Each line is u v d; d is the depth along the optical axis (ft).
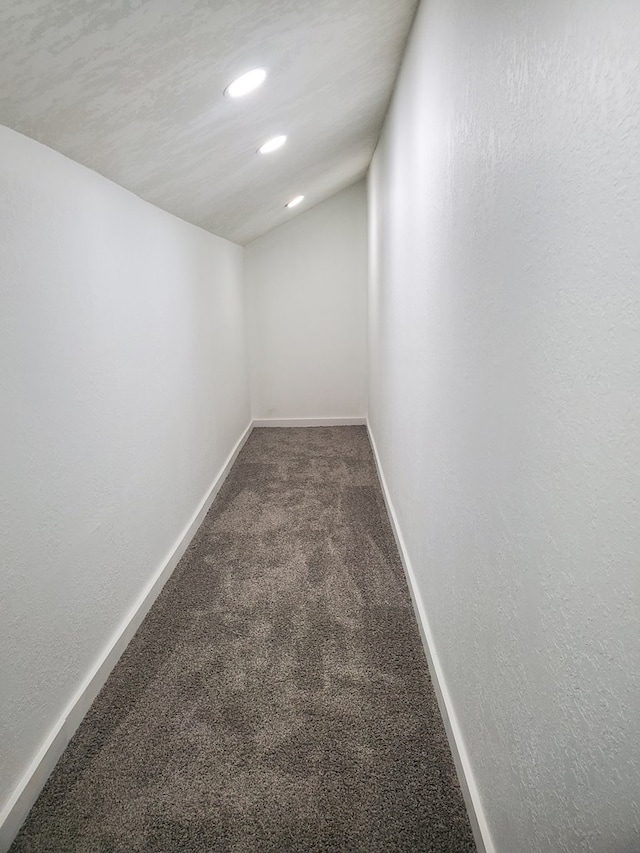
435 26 4.53
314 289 14.93
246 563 7.89
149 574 6.88
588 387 1.99
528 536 2.67
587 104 1.92
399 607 6.68
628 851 1.82
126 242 6.12
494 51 2.96
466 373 3.81
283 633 6.20
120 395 5.93
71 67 3.22
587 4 1.90
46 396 4.37
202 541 8.64
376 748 4.56
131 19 2.98
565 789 2.32
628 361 1.71
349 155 10.36
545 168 2.32
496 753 3.33
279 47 4.34
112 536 5.73
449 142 4.10
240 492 10.74
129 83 3.75
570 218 2.10
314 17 4.15
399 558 7.94
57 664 4.58
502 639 3.16
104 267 5.51
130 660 5.76
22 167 4.01
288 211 13.02
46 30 2.75
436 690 5.10
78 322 4.93
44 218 4.33
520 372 2.72
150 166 5.74
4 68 2.98
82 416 5.01
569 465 2.18
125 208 6.09
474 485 3.67
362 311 15.07
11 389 3.89
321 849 3.74
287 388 15.74
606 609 1.92
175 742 4.66
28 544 4.12
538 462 2.51
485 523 3.43
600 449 1.92
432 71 4.70
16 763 3.99
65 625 4.72
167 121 4.75
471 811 3.81
